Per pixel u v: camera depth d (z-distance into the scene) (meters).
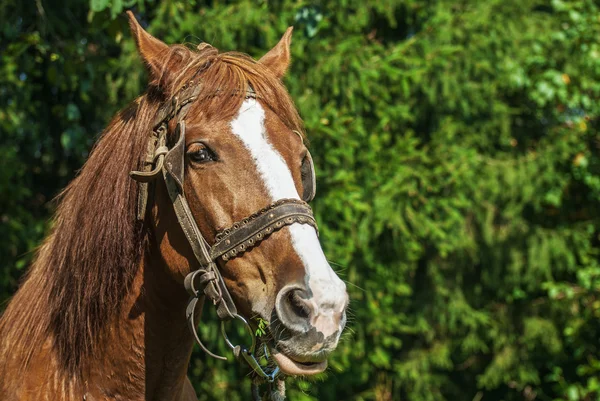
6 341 3.11
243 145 2.70
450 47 9.34
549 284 11.54
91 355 2.97
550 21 11.83
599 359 12.35
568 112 12.43
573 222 12.52
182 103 2.84
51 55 6.77
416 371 11.71
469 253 11.84
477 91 10.69
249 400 9.16
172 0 7.66
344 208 8.58
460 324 12.30
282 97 2.88
